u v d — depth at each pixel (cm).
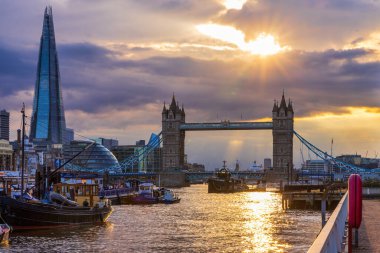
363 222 4531
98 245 7475
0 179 13550
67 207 9181
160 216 12450
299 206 14888
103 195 16900
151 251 7000
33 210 8512
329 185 15375
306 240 8056
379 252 2773
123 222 10775
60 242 7662
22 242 7575
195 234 8844
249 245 7550
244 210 14588
